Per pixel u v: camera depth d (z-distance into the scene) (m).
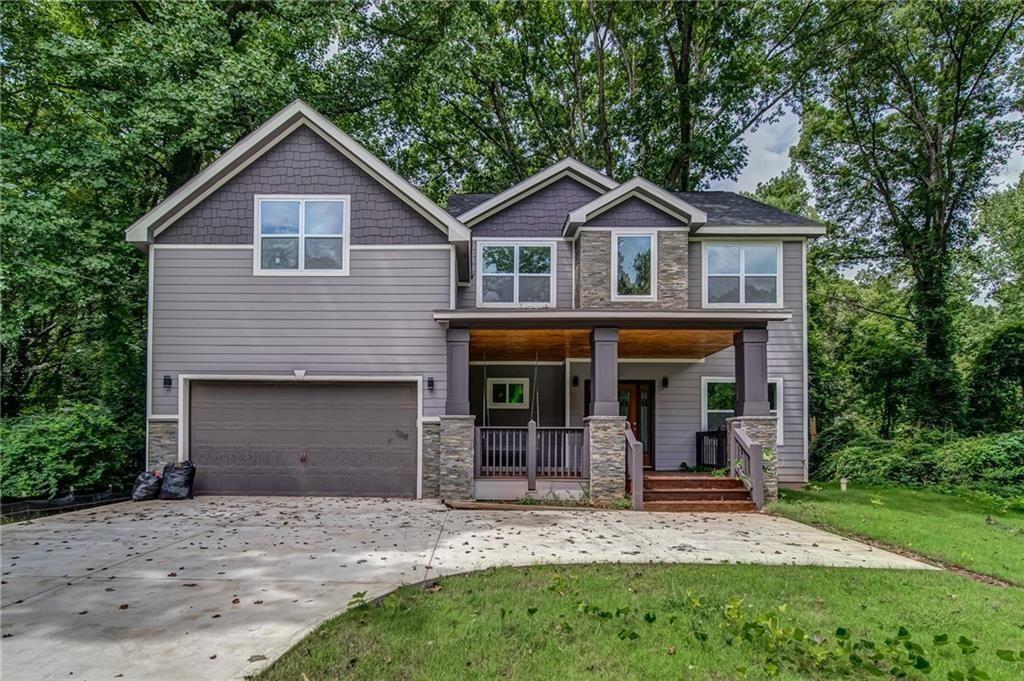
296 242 11.62
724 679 3.56
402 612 4.64
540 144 24.55
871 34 19.14
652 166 22.25
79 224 12.48
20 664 3.77
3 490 9.33
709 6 21.14
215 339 11.41
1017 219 22.92
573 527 8.39
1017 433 13.84
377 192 11.73
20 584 5.44
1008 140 18.58
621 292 13.29
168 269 11.48
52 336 15.79
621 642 4.06
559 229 14.23
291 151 11.76
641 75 23.33
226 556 6.48
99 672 3.65
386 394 11.44
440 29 19.03
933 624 4.51
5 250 11.80
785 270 14.20
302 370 11.38
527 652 3.91
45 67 13.07
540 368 15.20
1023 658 3.74
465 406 11.01
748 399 10.95
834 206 22.58
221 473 11.28
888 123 20.39
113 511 9.55
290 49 16.36
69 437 10.31
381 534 7.71
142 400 14.06
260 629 4.33
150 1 14.93
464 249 11.98
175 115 13.32
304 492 11.28
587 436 10.83
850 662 3.72
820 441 16.80
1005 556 6.78
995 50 18.09
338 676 3.58
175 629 4.34
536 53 23.48
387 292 11.55
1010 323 17.38
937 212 19.12
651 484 10.88
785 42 20.86
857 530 8.20
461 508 10.09
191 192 11.39
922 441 15.81
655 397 14.47
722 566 6.12
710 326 10.95
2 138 12.25
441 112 22.45
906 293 22.12
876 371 18.75
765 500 10.54
